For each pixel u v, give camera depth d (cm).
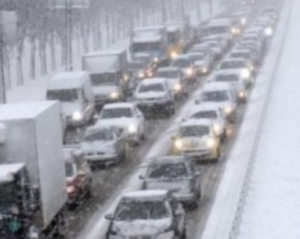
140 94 10369
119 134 7881
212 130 7650
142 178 6003
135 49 14462
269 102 10481
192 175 5912
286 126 8781
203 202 6025
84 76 10106
